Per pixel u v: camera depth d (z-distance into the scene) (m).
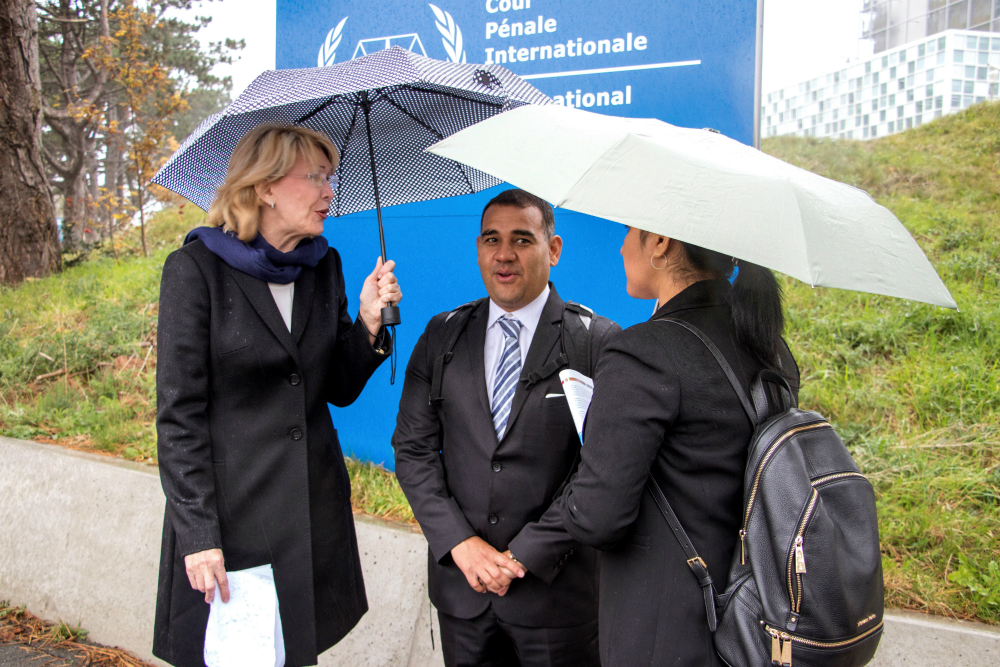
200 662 1.73
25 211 6.98
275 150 1.70
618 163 1.26
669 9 2.84
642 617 1.34
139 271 6.43
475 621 1.85
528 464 1.80
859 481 1.24
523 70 3.09
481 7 3.14
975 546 2.49
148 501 3.22
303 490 1.81
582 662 1.83
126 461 3.51
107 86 14.31
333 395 2.04
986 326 3.61
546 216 1.91
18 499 3.54
